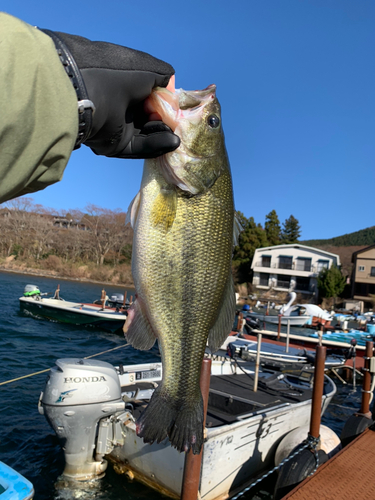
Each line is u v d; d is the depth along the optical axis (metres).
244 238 50.09
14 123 0.78
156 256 1.80
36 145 0.84
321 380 4.58
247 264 48.66
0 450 5.21
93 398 4.37
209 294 1.90
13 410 6.45
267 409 5.17
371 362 5.89
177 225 1.82
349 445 4.54
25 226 55.00
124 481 4.66
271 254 45.06
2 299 20.55
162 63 1.34
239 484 4.74
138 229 1.81
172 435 1.80
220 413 5.04
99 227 56.97
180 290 1.83
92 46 1.08
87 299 25.88
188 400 1.89
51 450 5.28
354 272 41.06
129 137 1.40
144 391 5.88
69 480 4.48
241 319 16.34
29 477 4.67
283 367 8.10
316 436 4.57
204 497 4.21
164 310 1.82
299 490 3.51
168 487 4.38
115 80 1.12
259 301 37.62
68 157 0.92
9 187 0.83
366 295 39.97
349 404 9.46
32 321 15.24
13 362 9.51
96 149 1.38
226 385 6.63
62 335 13.46
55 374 4.43
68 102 0.88
